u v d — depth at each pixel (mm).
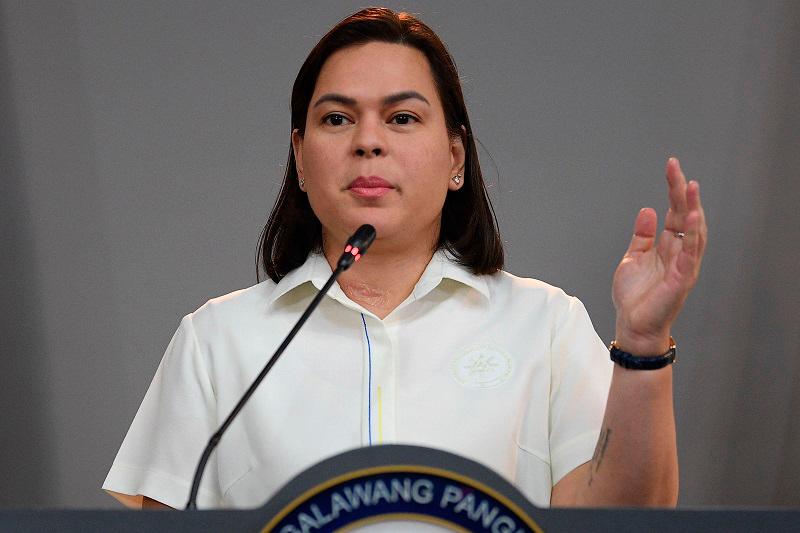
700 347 11898
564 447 6586
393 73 6602
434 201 6656
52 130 12062
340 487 3510
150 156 12109
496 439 6461
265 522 3521
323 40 6855
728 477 11945
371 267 6930
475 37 11938
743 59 11719
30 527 3627
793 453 11797
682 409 11945
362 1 12094
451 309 6938
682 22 11758
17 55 11992
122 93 12078
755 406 11883
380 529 3500
